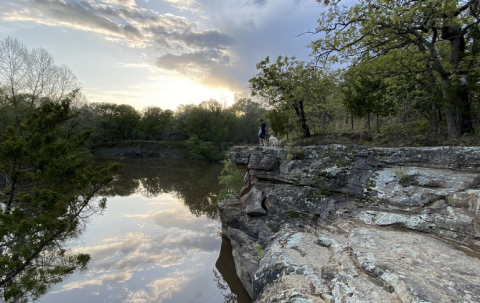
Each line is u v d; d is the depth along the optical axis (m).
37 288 7.60
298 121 13.91
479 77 8.86
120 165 10.49
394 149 7.91
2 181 12.15
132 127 78.00
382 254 4.23
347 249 4.79
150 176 37.66
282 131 14.96
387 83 11.41
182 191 27.53
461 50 9.76
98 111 74.75
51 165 9.02
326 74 15.30
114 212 19.36
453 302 2.77
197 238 14.43
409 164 7.41
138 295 9.04
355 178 8.08
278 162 10.78
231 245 13.13
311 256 4.96
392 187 6.97
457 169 6.39
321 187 8.66
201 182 32.94
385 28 9.27
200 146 56.53
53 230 8.10
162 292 9.27
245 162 11.97
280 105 14.30
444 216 5.24
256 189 11.30
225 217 12.91
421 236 5.04
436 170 6.64
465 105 9.01
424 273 3.48
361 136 11.24
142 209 20.36
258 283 5.06
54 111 9.82
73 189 9.77
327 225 7.11
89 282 9.77
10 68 28.19
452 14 8.23
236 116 69.75
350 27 10.21
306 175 9.36
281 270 4.69
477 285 3.13
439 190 5.97
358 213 6.85
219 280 10.13
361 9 9.68
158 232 15.28
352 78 14.97
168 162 55.91
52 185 9.14
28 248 7.62
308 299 3.52
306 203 8.66
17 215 7.20
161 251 12.66
